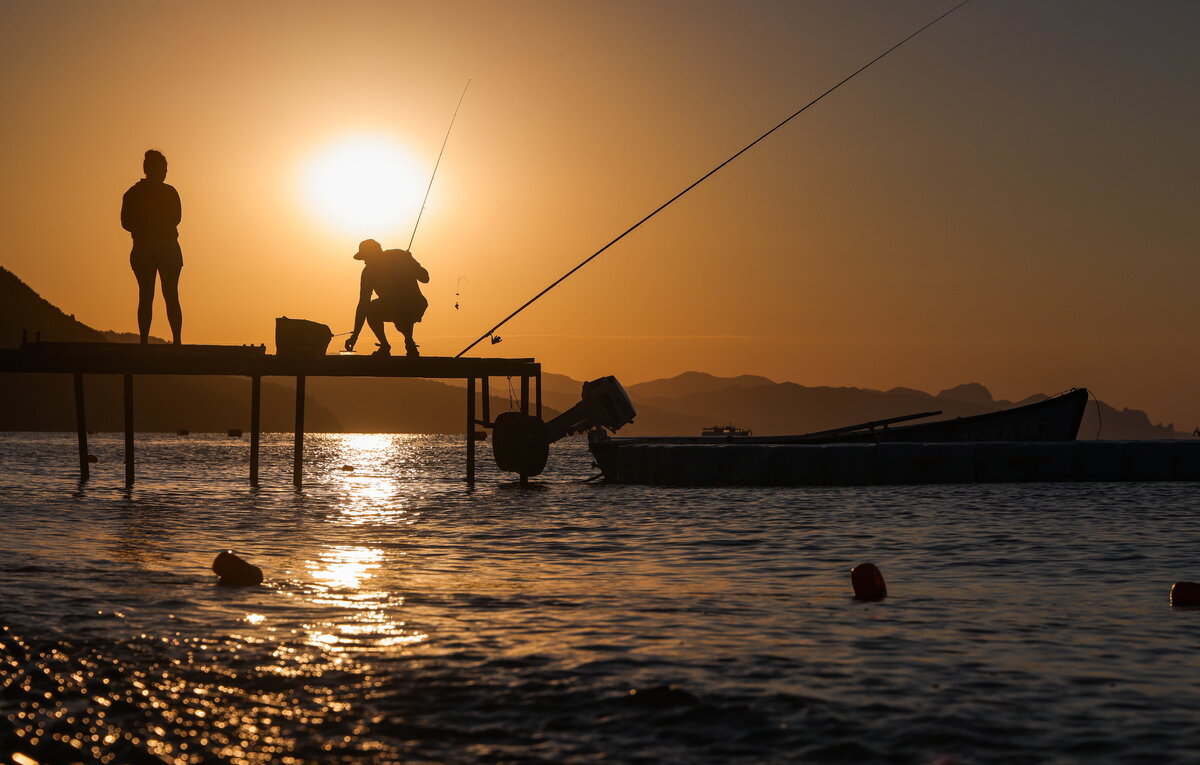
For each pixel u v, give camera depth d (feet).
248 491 104.27
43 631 31.17
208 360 81.56
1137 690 25.96
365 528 66.49
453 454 356.38
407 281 83.82
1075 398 114.73
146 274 73.87
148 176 73.51
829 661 28.73
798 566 49.01
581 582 43.27
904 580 44.42
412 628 32.71
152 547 53.16
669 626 33.47
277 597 37.93
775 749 21.66
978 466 105.40
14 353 78.74
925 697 25.25
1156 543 57.52
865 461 104.22
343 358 84.79
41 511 75.66
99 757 21.06
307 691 25.52
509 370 93.09
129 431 103.55
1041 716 23.79
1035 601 38.78
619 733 22.61
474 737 22.35
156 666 27.50
